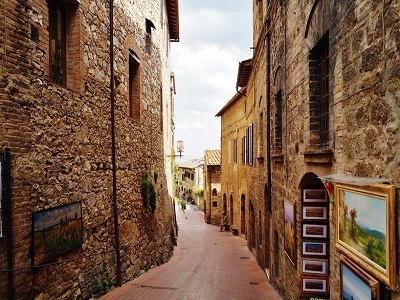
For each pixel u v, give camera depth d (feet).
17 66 16.02
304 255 21.61
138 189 34.12
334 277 14.92
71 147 20.79
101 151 25.18
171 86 76.38
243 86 64.75
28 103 16.74
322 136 18.86
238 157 74.79
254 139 51.60
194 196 191.93
